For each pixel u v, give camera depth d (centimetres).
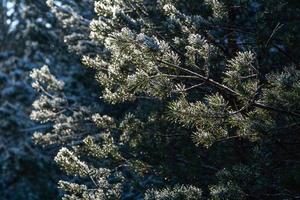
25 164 1769
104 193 656
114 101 611
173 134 700
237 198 476
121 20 573
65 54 1515
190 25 597
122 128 716
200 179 667
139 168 693
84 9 1243
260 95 481
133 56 488
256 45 640
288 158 589
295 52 646
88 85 1311
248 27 642
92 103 1215
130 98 614
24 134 1838
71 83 1411
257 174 521
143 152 701
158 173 685
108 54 948
